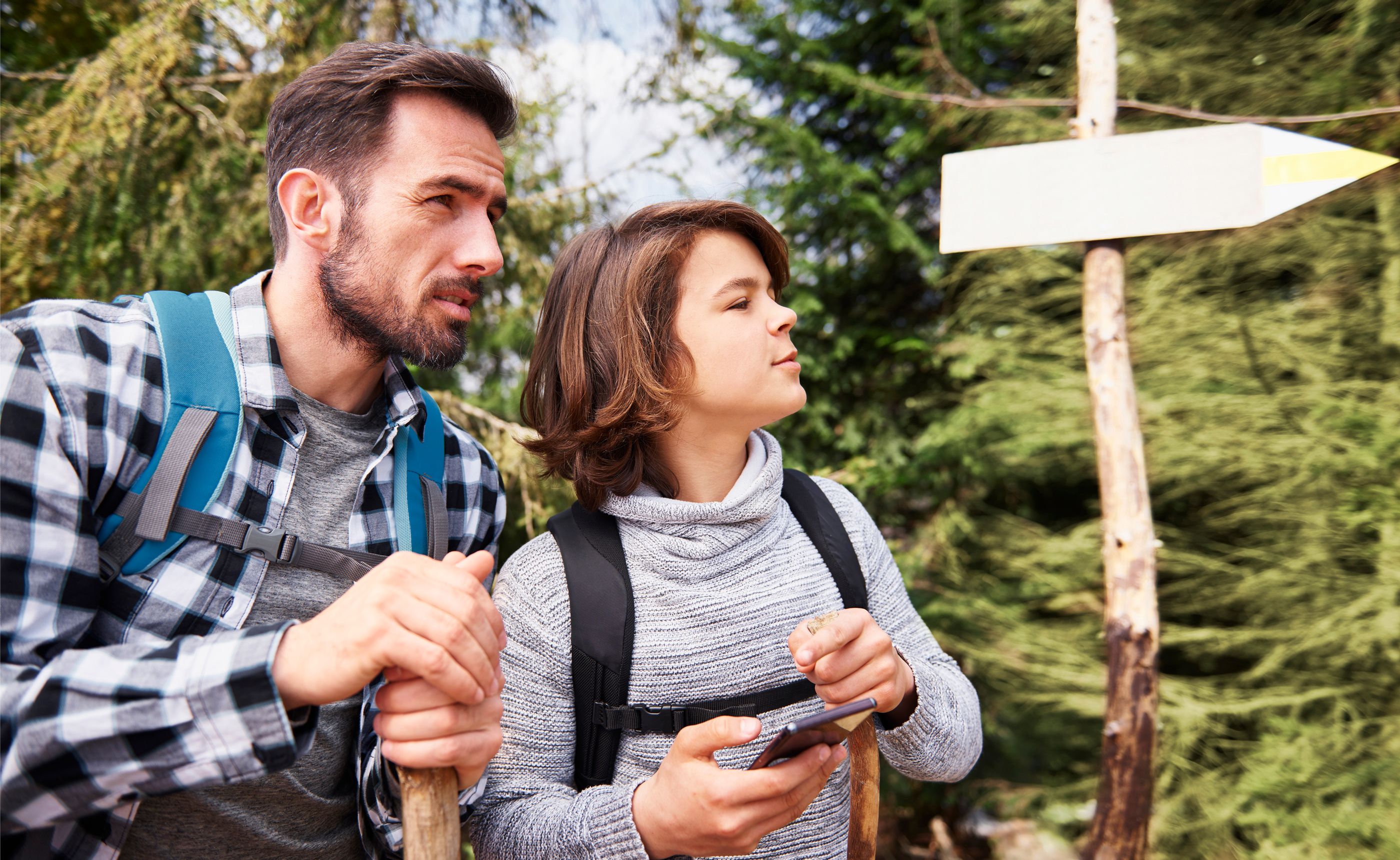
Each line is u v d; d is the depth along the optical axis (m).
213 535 0.94
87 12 3.63
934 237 5.34
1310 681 4.20
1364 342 4.25
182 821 0.95
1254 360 4.29
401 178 1.00
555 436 1.15
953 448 5.04
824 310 5.42
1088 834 2.09
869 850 0.92
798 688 1.02
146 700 0.72
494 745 0.79
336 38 3.16
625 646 1.00
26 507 0.79
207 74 3.22
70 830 0.86
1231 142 1.50
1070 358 4.89
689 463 1.12
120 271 3.04
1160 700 4.39
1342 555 4.10
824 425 5.25
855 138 5.67
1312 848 3.67
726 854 0.84
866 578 1.16
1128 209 1.55
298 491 1.04
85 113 2.86
